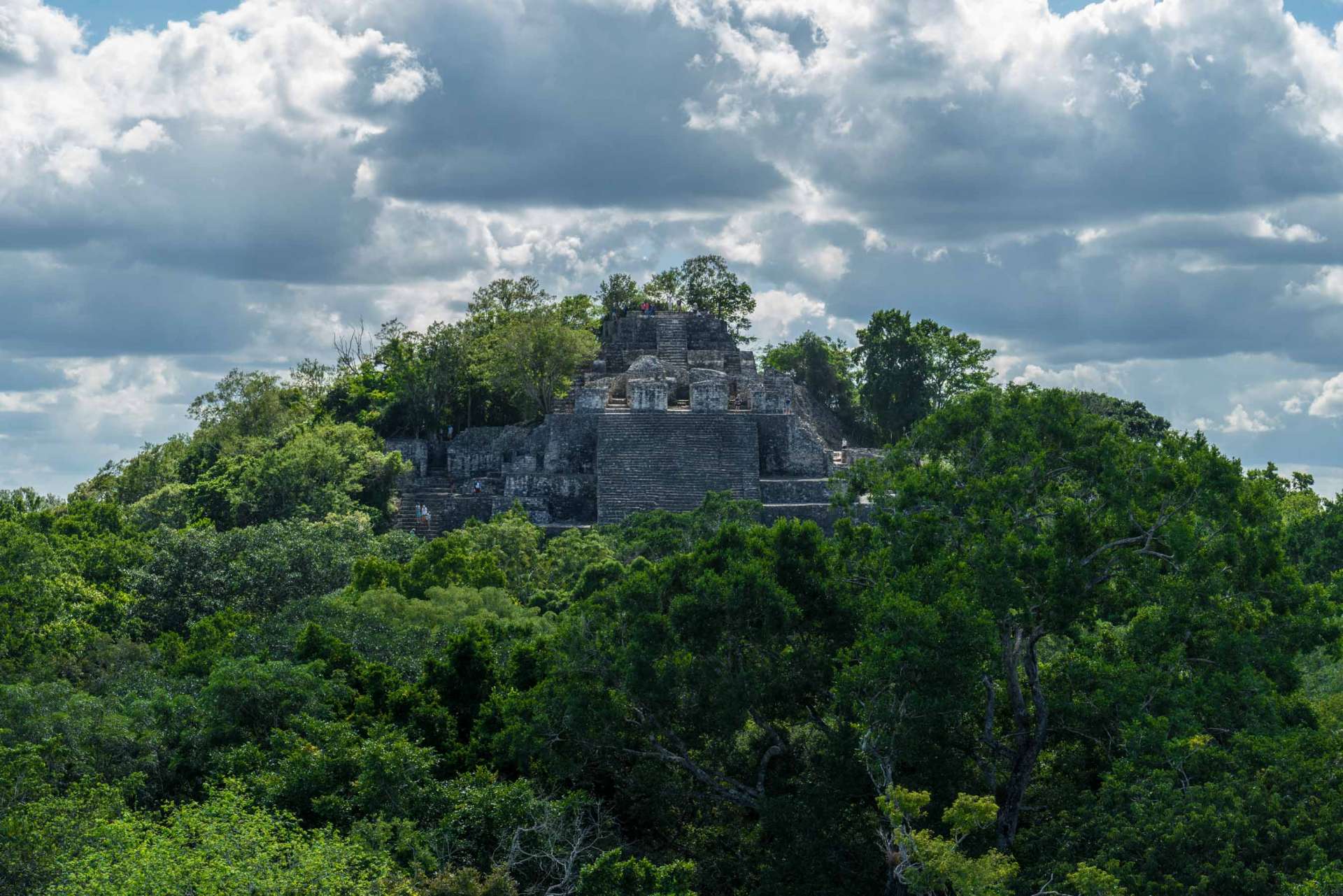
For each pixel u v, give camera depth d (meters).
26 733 44.69
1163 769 40.19
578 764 44.47
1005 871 34.69
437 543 79.56
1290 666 46.12
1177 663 46.59
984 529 48.41
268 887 33.00
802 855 41.62
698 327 150.50
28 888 35.66
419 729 48.91
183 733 46.94
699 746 45.66
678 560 47.88
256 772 44.09
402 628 60.69
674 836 46.81
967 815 35.88
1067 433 51.84
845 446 136.88
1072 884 37.00
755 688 43.78
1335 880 32.72
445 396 133.88
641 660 43.47
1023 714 46.03
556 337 127.69
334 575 80.38
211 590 78.62
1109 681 44.44
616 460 115.94
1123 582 48.66
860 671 41.75
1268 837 37.22
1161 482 47.94
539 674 51.28
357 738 45.34
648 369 133.12
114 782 43.78
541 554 91.44
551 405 130.50
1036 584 45.91
